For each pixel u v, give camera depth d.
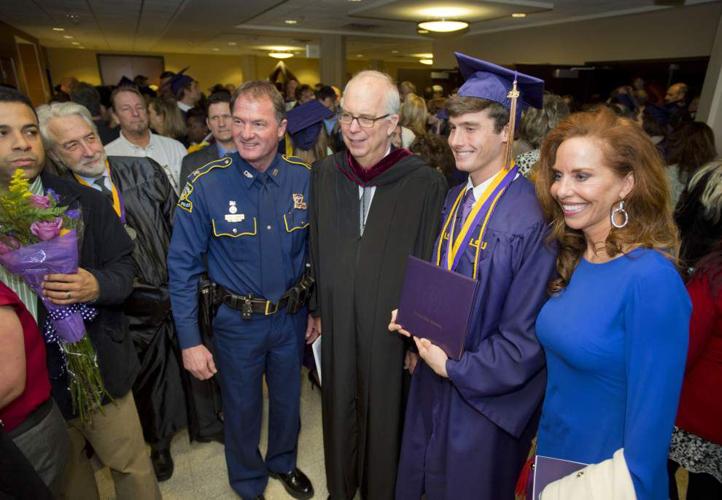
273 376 1.70
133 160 1.84
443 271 1.17
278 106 1.44
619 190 0.90
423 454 1.47
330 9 7.87
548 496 0.90
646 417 0.85
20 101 1.12
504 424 1.23
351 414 1.55
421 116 3.62
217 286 1.55
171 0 7.20
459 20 8.70
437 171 1.48
